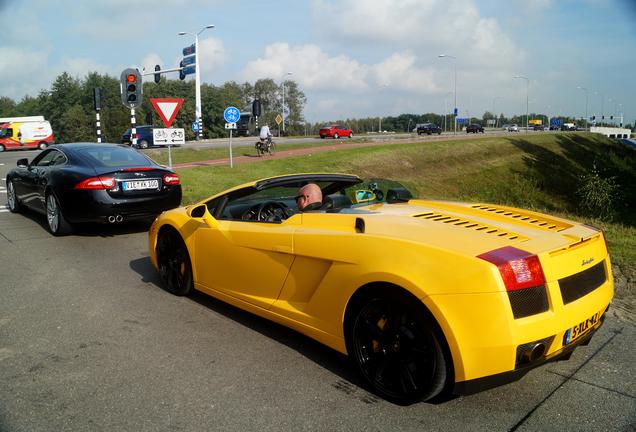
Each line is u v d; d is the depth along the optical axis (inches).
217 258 162.7
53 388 119.4
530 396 113.7
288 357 135.9
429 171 1254.9
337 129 1947.6
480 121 6530.5
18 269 227.0
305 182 171.9
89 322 162.4
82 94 3695.9
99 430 102.0
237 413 108.0
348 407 110.3
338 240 122.1
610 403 110.0
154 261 197.9
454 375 101.1
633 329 148.7
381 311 113.7
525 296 99.4
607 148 2529.5
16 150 1555.1
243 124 2493.8
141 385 120.7
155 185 296.2
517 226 125.5
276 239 139.5
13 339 148.6
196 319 164.4
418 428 101.7
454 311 99.0
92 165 290.5
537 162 1720.0
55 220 297.0
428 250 105.3
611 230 307.7
